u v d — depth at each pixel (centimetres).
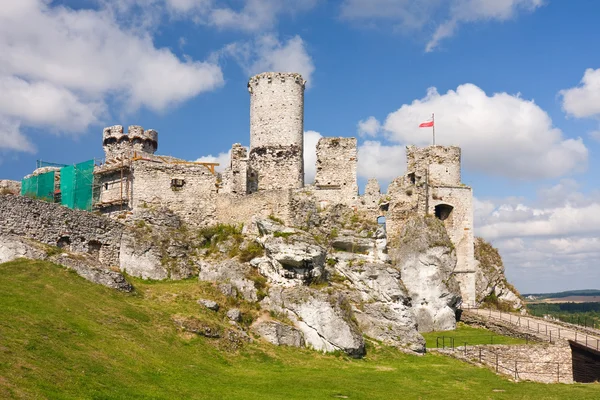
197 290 4234
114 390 2391
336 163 5944
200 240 5253
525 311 6488
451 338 4966
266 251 4678
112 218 5131
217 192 5634
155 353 3089
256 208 5322
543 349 4556
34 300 3166
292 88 6109
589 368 4631
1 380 2122
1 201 4019
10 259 3809
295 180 5978
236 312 4031
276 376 3266
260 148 6022
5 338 2536
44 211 4253
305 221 5206
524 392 3397
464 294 5978
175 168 5512
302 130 6181
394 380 3466
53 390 2192
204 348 3447
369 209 5794
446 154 6153
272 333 3947
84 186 5528
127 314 3456
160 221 5203
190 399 2523
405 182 6025
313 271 4544
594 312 9456
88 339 2908
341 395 2956
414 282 5391
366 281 5003
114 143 6700
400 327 4531
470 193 6109
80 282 3709
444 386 3428
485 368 4122
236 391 2806
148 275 4675
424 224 5578
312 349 4034
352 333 4069
